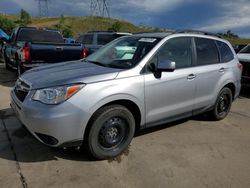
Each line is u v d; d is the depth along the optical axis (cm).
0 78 1003
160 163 412
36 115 362
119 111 404
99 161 407
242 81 902
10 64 1167
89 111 373
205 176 385
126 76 412
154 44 462
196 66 520
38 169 380
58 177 364
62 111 359
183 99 496
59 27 7175
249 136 538
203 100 541
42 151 428
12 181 351
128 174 379
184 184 364
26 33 1068
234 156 450
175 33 501
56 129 360
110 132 406
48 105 362
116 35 1180
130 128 426
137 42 484
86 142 392
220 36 613
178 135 519
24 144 448
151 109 448
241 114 684
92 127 386
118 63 450
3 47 1319
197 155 444
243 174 396
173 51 485
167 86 461
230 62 604
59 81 376
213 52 568
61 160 405
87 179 362
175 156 436
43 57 842
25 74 446
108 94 387
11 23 4750
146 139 491
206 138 514
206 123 594
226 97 612
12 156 411
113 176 372
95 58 508
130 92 411
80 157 415
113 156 416
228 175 391
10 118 562
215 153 456
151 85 437
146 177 374
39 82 388
